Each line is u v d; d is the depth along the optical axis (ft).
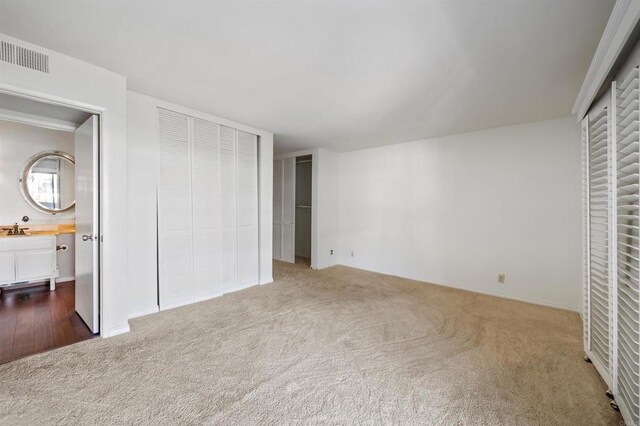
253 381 6.03
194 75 7.72
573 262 10.45
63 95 6.78
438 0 4.75
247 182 12.84
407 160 15.03
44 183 12.99
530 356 7.16
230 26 5.57
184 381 5.99
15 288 12.28
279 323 8.98
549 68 7.04
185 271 10.57
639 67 4.17
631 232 4.87
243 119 11.57
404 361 6.88
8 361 6.64
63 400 5.35
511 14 5.08
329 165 17.33
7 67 6.05
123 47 6.41
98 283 7.98
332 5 4.92
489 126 11.94
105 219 7.70
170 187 10.07
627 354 4.71
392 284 13.74
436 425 4.88
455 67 7.06
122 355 6.96
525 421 4.99
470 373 6.41
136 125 9.10
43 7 5.06
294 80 7.93
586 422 4.98
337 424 4.88
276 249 19.07
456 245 13.33
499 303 11.15
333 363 6.76
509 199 11.83
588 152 6.61
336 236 17.99
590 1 4.72
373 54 6.53
